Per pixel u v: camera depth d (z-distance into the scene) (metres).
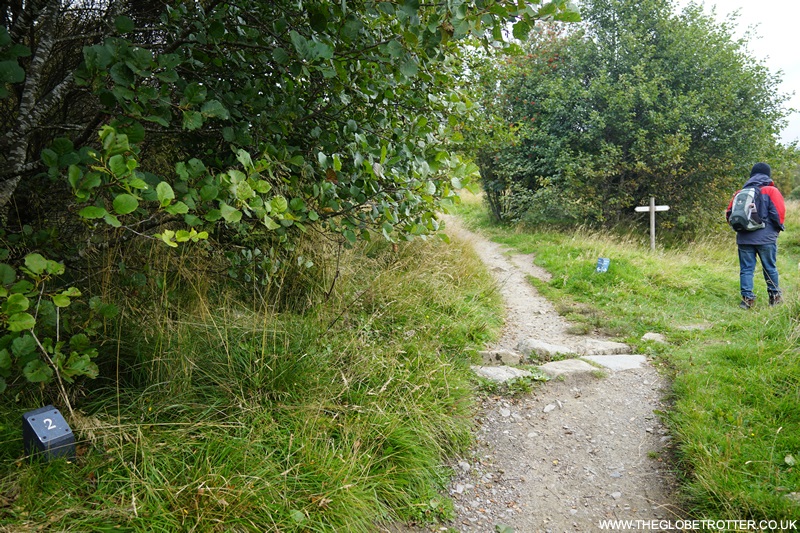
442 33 2.41
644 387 4.34
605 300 7.00
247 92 2.96
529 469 3.38
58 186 3.15
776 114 12.05
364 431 3.12
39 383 2.71
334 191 3.08
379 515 2.72
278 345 3.53
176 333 3.21
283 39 2.97
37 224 3.12
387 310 4.81
